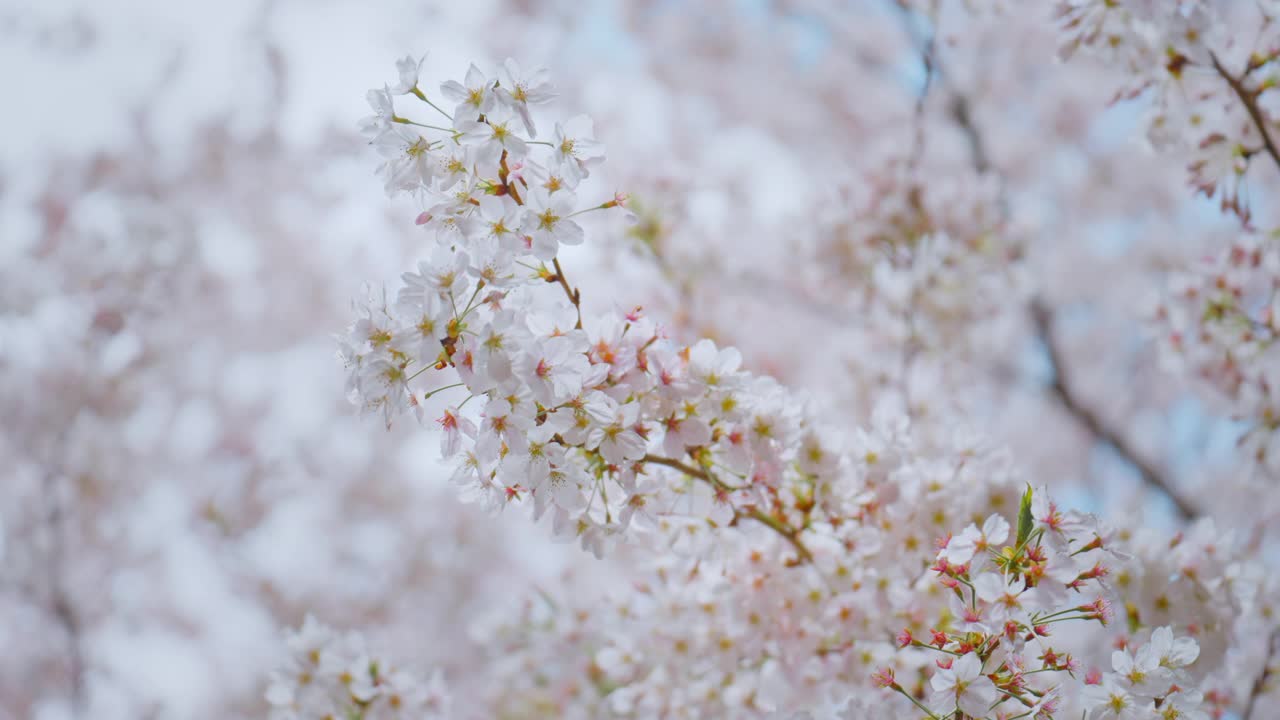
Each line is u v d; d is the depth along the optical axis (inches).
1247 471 149.1
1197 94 126.4
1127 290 382.0
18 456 337.4
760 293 263.6
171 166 377.7
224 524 358.6
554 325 87.9
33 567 330.3
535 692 173.8
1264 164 140.3
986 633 83.6
